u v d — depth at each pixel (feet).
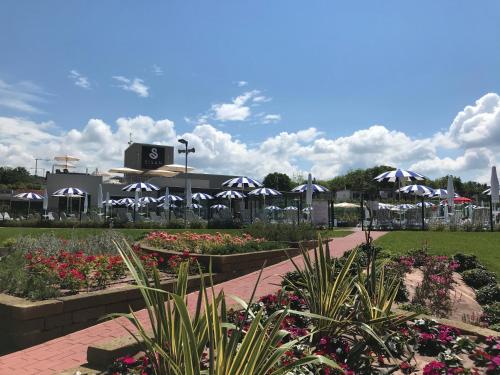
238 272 36.81
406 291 25.75
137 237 56.03
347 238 63.31
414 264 32.48
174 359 10.53
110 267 27.35
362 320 15.29
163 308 11.04
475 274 30.63
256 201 126.31
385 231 84.74
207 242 42.83
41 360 17.66
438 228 84.89
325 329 15.57
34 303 20.43
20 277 23.66
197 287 31.24
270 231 54.95
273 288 30.83
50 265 26.30
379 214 97.30
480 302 26.73
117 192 185.88
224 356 9.57
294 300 18.93
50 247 38.17
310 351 13.89
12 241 45.42
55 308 20.84
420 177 97.50
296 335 15.43
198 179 208.23
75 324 21.77
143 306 25.84
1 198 211.00
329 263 16.99
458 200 144.56
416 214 96.22
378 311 15.57
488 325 21.42
